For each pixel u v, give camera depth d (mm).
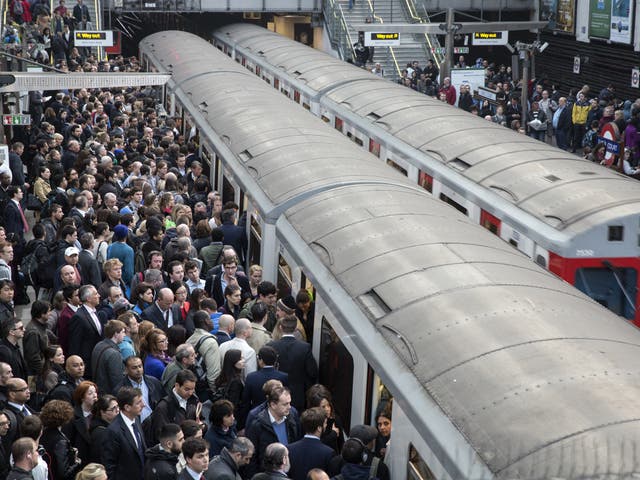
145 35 49156
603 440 6195
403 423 7773
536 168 13781
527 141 15602
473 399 7062
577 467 6078
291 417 9242
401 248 10000
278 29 48281
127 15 45469
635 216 11695
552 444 6281
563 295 8727
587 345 7441
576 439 6258
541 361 7199
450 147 15859
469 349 7645
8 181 16219
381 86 22016
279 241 12508
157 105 26469
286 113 18531
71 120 22594
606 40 35156
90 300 11250
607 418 6387
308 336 11070
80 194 15180
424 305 8586
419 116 18125
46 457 8523
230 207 14859
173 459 8203
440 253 9664
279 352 10344
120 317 10758
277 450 7922
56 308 11828
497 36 30906
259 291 11664
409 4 40594
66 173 16953
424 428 7312
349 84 23047
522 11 42938
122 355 10367
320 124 17750
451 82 30984
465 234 10453
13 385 8906
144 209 14891
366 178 13234
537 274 9375
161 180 17812
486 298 8406
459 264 9320
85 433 9008
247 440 8266
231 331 11008
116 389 9609
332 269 10305
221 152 17531
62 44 31547
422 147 16516
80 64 31766
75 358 9664
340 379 9672
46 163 18297
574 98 29438
